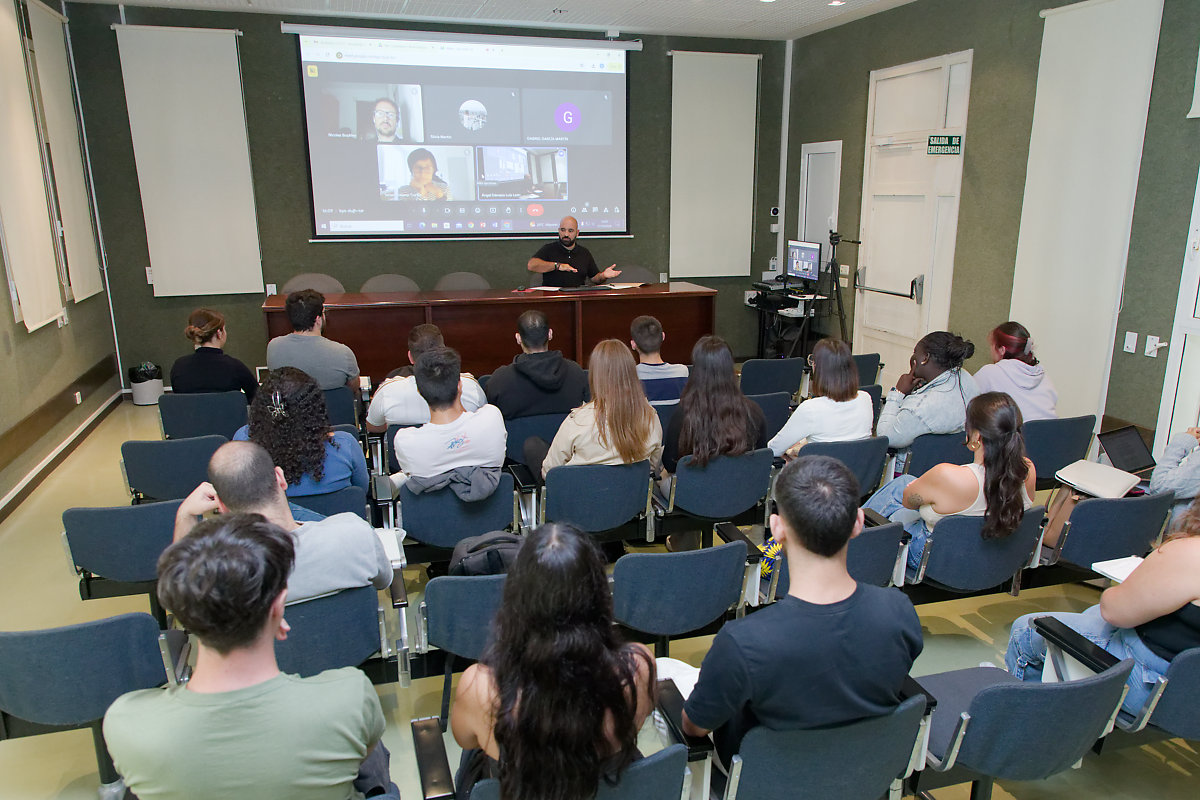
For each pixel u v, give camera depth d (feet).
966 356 11.35
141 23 20.45
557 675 3.84
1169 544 5.83
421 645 7.07
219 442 10.22
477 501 8.72
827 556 4.44
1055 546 8.47
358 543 6.31
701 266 26.50
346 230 23.04
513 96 23.54
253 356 23.11
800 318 25.64
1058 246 16.61
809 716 4.52
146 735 3.72
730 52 25.31
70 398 17.89
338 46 21.91
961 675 6.62
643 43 24.40
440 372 8.56
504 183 24.03
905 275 21.63
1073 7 15.81
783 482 4.53
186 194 21.52
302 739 3.84
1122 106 14.93
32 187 16.33
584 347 20.36
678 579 6.98
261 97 21.68
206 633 3.67
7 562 12.09
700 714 4.65
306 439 7.82
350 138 22.52
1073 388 16.53
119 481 15.65
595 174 24.80
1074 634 6.17
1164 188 14.28
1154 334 14.66
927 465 11.36
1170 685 5.70
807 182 25.64
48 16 18.43
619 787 4.21
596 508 9.33
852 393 10.47
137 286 21.80
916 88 20.54
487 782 4.04
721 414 9.39
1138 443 10.89
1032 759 5.36
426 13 21.39
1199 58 13.46
